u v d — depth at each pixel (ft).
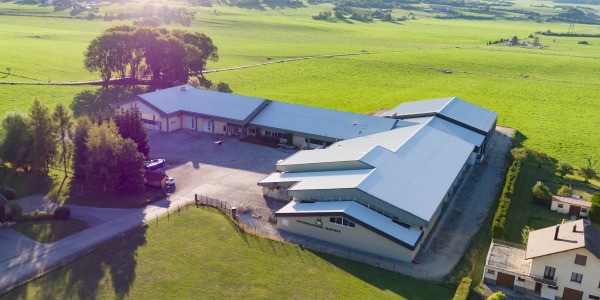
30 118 234.99
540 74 599.16
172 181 241.14
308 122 315.17
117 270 166.61
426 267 177.47
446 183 224.53
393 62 629.92
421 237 187.52
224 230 197.67
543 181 272.72
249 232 197.26
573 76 591.78
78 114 368.48
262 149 301.22
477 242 197.47
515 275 164.45
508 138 354.74
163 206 217.97
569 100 485.15
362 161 218.59
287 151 299.38
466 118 328.90
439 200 206.28
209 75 525.75
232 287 159.74
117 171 221.87
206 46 515.91
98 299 150.92
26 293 152.05
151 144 301.43
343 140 289.74
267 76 538.88
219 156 286.25
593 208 222.07
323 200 203.41
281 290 159.02
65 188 231.50
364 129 303.27
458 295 155.53
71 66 524.93
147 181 236.43
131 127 255.29
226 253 180.34
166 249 180.96
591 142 355.36
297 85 508.94
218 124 327.26
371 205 195.11
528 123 403.34
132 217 205.57
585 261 153.69
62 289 155.02
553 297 160.76
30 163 242.58
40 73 485.97
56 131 244.22
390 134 281.33
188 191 235.40
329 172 224.33
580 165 305.94
